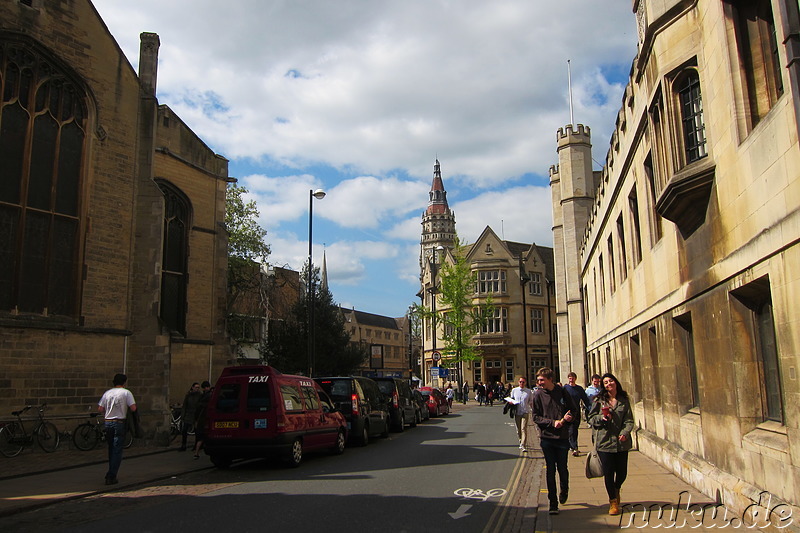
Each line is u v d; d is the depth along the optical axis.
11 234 14.80
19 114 15.21
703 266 8.22
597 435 7.46
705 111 7.91
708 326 8.06
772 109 5.85
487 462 12.91
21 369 14.48
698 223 8.33
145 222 17.83
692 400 9.93
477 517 7.52
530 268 59.09
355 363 32.66
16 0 15.19
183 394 22.98
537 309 58.59
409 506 8.20
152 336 17.27
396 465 12.50
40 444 14.38
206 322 24.67
